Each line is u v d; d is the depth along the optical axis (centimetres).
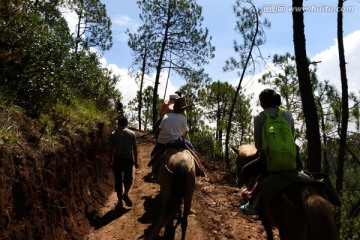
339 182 959
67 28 855
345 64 958
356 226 705
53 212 570
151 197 854
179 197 504
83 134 809
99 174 934
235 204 818
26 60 680
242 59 1470
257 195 437
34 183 519
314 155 717
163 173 556
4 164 468
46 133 634
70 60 826
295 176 396
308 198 348
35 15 708
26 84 688
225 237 644
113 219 738
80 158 766
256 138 440
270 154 412
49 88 718
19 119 604
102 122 1013
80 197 725
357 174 1098
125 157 791
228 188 949
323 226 322
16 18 675
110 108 1342
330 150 1148
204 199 842
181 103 657
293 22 727
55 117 722
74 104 901
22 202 484
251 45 1447
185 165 535
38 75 699
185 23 2350
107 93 1323
